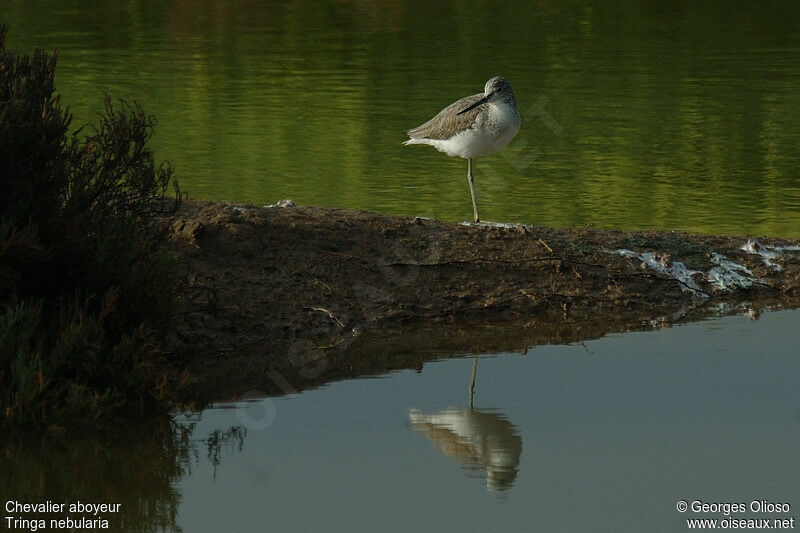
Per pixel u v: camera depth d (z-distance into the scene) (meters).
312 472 10.01
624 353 13.27
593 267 15.50
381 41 38.69
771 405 11.52
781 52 37.06
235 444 10.69
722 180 22.70
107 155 13.02
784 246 16.69
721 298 15.42
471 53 36.56
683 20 43.44
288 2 47.28
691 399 11.72
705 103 29.84
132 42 38.06
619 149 25.28
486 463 10.19
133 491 9.66
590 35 40.09
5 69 12.30
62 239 12.13
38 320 11.49
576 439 10.70
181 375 12.55
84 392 11.43
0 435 10.85
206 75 32.75
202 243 14.67
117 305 12.22
